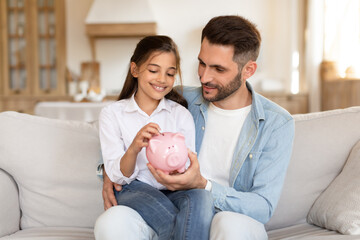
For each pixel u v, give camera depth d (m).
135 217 0.93
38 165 1.29
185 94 1.36
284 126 1.16
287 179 1.29
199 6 4.97
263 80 4.75
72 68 5.08
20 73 4.94
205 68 1.14
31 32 4.89
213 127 1.24
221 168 1.20
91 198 1.29
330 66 3.99
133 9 4.70
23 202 1.30
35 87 4.94
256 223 0.93
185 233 0.91
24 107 4.79
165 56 1.14
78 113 2.98
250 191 1.13
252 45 1.14
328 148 1.31
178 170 0.99
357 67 3.37
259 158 1.16
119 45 5.08
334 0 3.82
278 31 4.91
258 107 1.18
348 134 1.33
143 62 1.15
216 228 0.87
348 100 3.55
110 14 4.71
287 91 4.90
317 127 1.34
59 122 1.36
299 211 1.28
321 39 4.22
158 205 0.98
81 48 5.08
